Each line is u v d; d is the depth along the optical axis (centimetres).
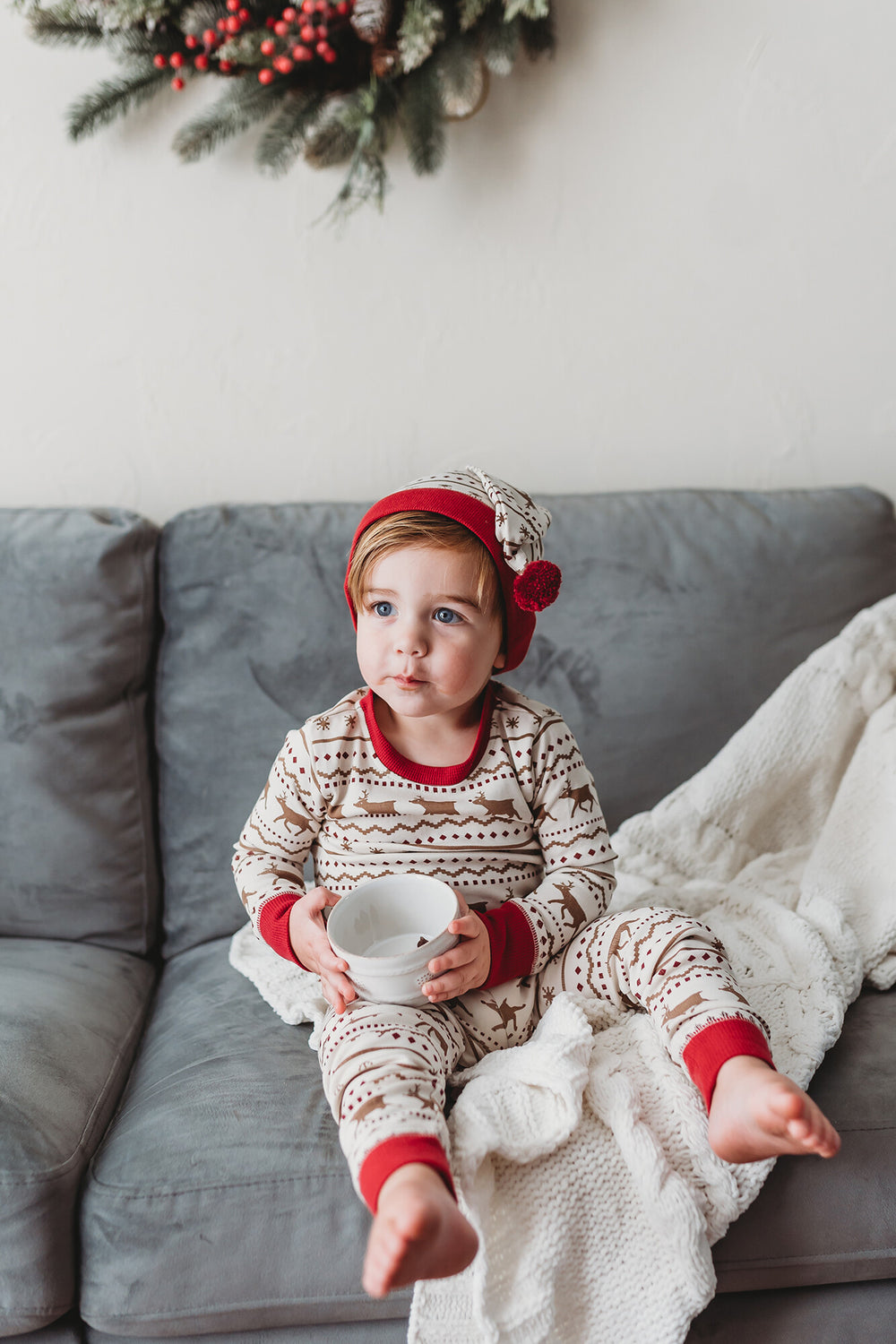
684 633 138
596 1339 79
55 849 129
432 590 91
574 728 135
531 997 96
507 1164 81
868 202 158
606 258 157
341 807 100
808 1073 89
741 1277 84
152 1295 81
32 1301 82
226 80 145
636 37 150
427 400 158
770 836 129
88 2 136
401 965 83
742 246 158
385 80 142
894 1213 83
